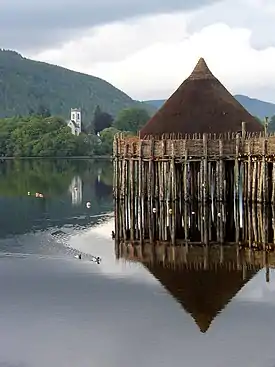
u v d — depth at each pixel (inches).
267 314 892.0
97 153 7066.9
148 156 1829.5
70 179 3587.6
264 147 1654.8
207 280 1079.0
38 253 1327.5
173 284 1053.8
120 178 2025.1
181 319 876.0
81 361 747.4
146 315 895.7
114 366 730.8
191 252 1343.5
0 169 4660.4
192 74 2172.7
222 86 2135.8
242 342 792.3
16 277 1113.4
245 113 2065.7
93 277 1108.5
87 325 858.8
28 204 2304.4
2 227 1720.0
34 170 4515.3
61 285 1058.1
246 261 1234.0
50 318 889.5
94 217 1936.5
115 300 966.4
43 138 7037.4
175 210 1802.4
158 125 2069.4
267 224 1617.9
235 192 1759.4
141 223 1630.2
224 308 920.9
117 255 1312.7
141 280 1083.3
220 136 1958.7
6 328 852.0
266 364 730.2
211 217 1753.2
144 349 778.2
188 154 1769.2
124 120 7549.2
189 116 2059.5
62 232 1631.4
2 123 7436.0
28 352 773.3
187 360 743.7
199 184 1875.0
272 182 1717.5
